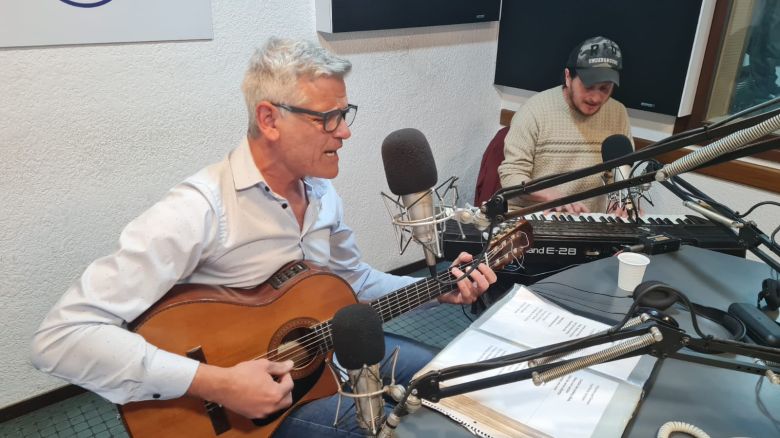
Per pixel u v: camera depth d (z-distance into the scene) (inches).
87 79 71.2
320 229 57.0
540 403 37.8
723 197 96.7
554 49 111.5
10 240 71.3
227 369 45.7
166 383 44.2
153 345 45.8
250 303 49.3
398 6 96.6
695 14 91.9
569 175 31.0
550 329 46.3
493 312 48.9
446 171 122.0
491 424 36.2
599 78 83.9
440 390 31.2
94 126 73.4
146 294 45.6
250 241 51.0
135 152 77.6
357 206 107.9
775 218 91.4
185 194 48.3
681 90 96.9
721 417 37.2
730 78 95.8
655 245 61.4
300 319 51.3
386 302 51.9
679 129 101.4
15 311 74.2
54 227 73.9
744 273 57.7
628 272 53.4
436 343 95.7
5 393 76.6
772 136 28.0
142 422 46.6
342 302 53.0
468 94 119.4
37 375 78.5
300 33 89.7
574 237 71.3
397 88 105.7
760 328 45.2
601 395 38.5
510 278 78.7
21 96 67.5
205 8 77.5
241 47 83.2
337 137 47.6
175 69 77.7
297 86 45.1
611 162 29.8
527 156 93.8
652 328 28.9
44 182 71.7
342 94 46.8
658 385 40.1
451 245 77.2
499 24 118.9
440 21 103.8
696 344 29.1
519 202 89.0
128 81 74.3
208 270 51.3
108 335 43.4
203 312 47.7
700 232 71.7
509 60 119.3
